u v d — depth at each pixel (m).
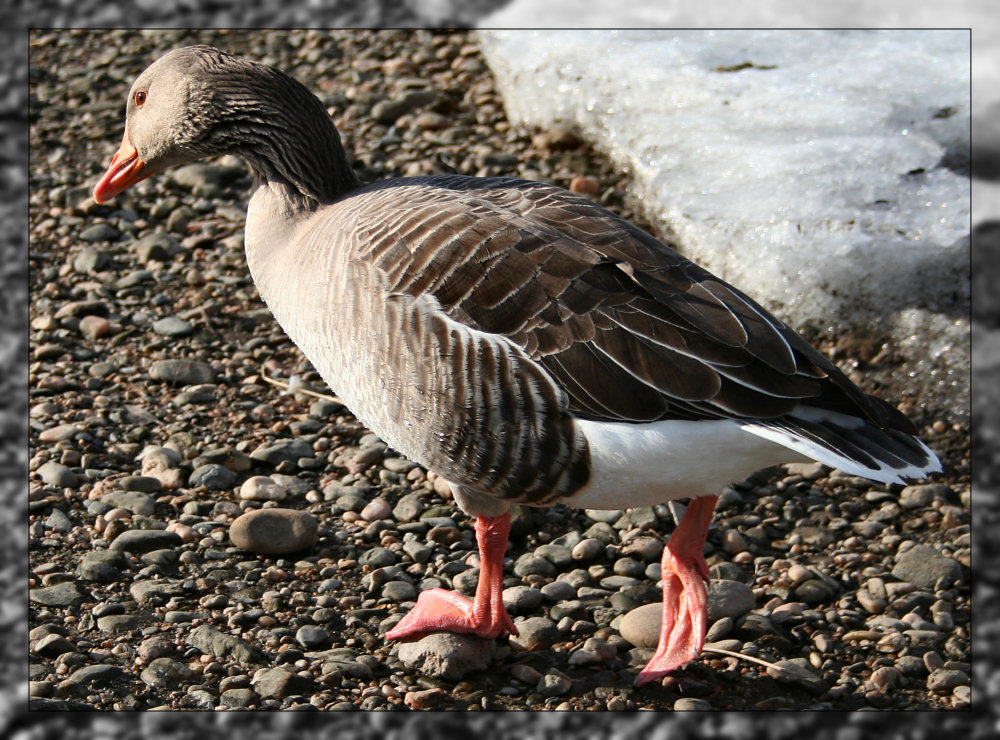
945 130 10.87
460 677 6.29
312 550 7.31
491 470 5.98
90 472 7.88
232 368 9.20
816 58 12.19
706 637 6.66
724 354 5.65
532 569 7.21
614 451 5.74
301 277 6.45
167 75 7.22
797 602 7.02
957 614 6.92
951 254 9.40
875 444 5.55
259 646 6.43
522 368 5.74
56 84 13.26
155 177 11.65
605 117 11.76
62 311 9.69
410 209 6.22
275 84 7.01
